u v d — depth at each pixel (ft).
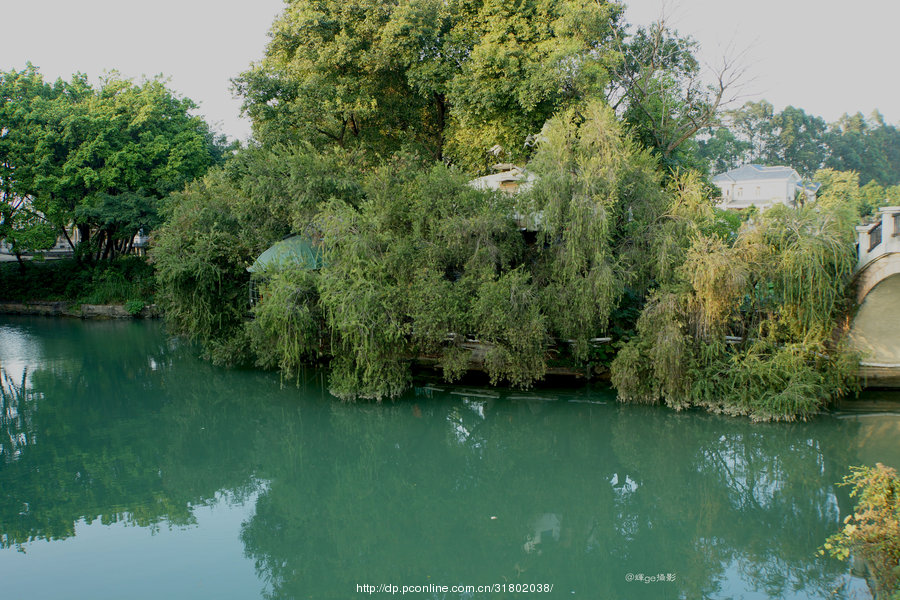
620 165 55.16
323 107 82.53
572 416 55.83
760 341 50.44
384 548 35.81
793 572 31.50
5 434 55.77
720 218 69.36
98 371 80.48
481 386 63.10
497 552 35.22
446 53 82.94
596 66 69.92
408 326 54.70
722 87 74.59
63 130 118.01
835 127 277.44
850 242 50.60
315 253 66.74
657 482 44.21
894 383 54.49
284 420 58.65
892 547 22.33
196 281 68.64
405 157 67.00
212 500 42.42
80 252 130.21
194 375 76.69
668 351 50.16
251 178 71.92
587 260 53.93
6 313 134.00
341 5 85.05
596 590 30.35
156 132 126.11
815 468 44.16
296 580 31.55
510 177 68.08
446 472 47.62
